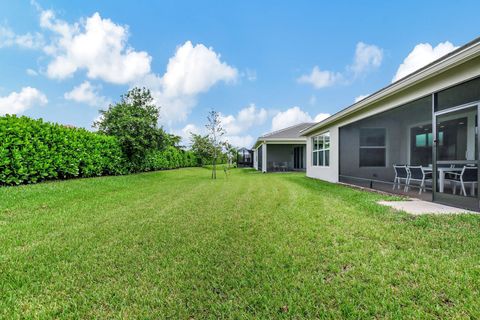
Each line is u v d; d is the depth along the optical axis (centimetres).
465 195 472
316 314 179
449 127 536
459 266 238
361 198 596
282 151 2084
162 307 190
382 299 193
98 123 1450
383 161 1065
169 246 305
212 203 564
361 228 356
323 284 215
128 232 357
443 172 534
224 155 2444
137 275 237
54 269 247
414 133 1035
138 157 1316
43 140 784
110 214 459
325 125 1052
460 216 394
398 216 409
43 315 181
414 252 272
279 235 338
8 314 182
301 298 196
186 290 211
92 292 209
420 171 669
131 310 187
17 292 209
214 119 1423
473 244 287
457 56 411
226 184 951
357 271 235
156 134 1287
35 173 755
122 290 212
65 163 874
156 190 773
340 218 414
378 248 287
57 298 202
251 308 186
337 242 309
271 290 208
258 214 455
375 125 1057
